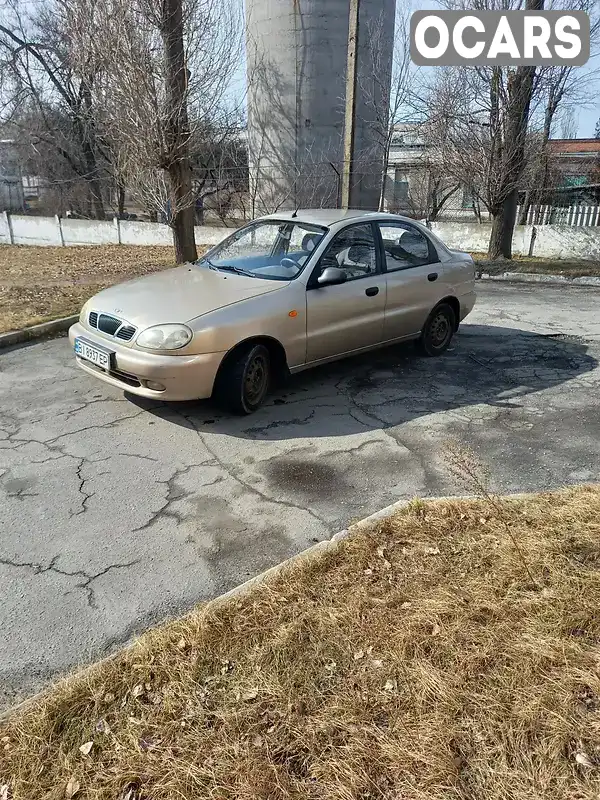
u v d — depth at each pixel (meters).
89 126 20.78
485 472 4.06
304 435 4.62
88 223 20.86
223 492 3.79
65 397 5.31
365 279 5.56
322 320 5.16
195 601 2.82
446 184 17.58
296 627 2.51
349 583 2.79
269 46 17.25
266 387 5.02
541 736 2.00
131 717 2.12
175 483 3.89
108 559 3.12
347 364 6.39
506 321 8.50
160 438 4.53
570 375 6.12
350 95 12.23
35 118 28.86
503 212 14.27
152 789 1.86
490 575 2.82
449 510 3.42
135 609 2.76
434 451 4.38
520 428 4.80
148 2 9.98
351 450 4.38
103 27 10.10
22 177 34.12
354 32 11.86
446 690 2.18
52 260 15.31
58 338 7.33
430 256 6.36
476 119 13.23
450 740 1.99
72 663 2.46
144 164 11.19
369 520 3.33
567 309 9.37
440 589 2.72
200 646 2.42
